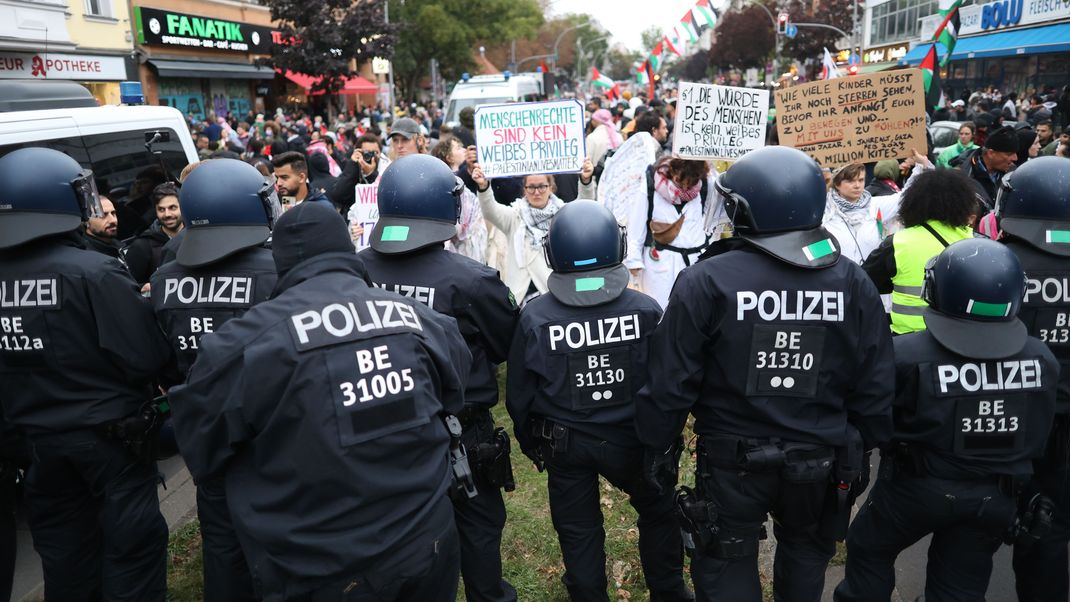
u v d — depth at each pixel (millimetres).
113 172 4969
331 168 9695
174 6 23078
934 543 2805
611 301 2961
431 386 2299
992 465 2570
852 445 2555
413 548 2172
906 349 2662
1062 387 2910
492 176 5578
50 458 2957
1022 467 2582
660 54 18609
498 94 17031
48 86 4984
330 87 25672
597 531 3115
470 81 17797
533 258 5586
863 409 2570
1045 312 2945
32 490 3061
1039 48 22859
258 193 3004
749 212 2523
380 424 2145
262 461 2139
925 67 7863
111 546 3035
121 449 3029
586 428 2967
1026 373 2557
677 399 2609
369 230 5914
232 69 25531
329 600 2115
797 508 2592
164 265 3094
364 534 2113
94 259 2945
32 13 15969
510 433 5262
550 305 3000
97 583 3227
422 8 41219
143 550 3088
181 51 23500
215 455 2197
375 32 25922
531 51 71688
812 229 2525
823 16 41438
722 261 2572
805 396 2518
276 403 2090
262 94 28344
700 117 4973
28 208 2883
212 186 2945
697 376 2596
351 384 2121
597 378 2955
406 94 43969
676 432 2709
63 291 2867
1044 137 10914
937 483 2615
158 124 5512
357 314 2211
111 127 4996
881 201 4902
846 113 5305
